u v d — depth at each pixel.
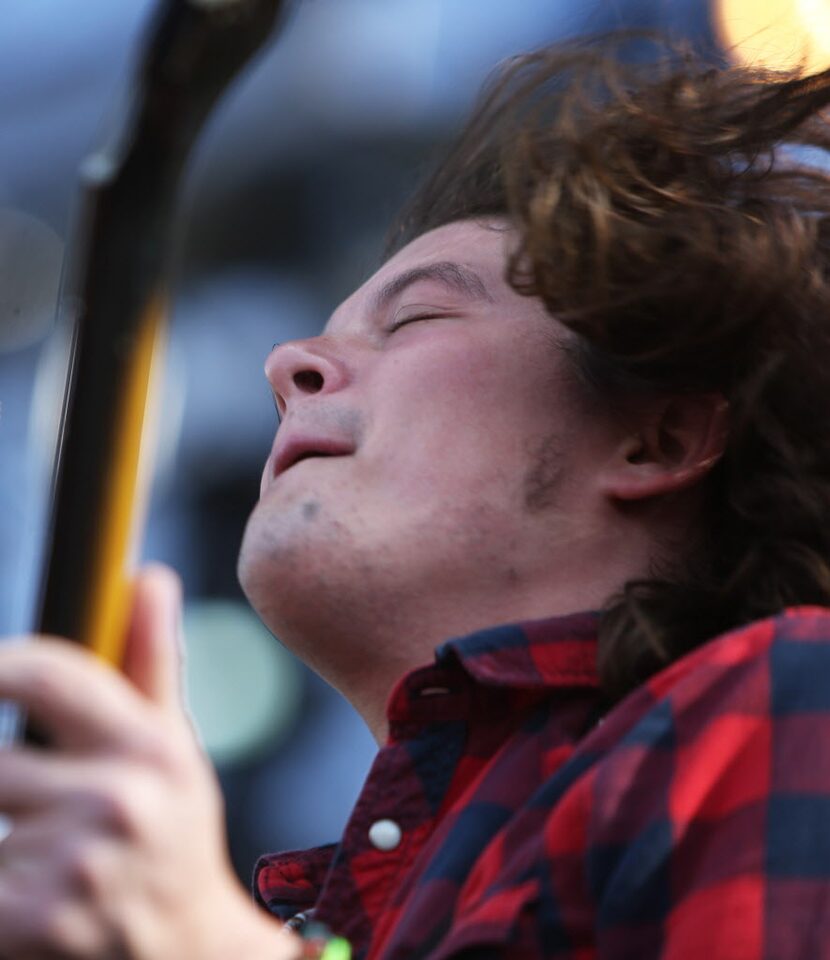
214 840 1.55
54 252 6.50
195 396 6.70
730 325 2.50
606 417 2.48
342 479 2.43
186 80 1.46
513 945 1.84
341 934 2.09
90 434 1.49
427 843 2.08
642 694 1.99
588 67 2.96
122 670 1.59
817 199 2.71
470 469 2.42
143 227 1.48
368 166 6.99
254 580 2.42
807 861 1.77
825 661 1.94
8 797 1.49
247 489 6.48
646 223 2.56
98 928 1.47
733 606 2.35
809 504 2.43
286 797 5.90
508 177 2.70
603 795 1.87
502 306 2.59
